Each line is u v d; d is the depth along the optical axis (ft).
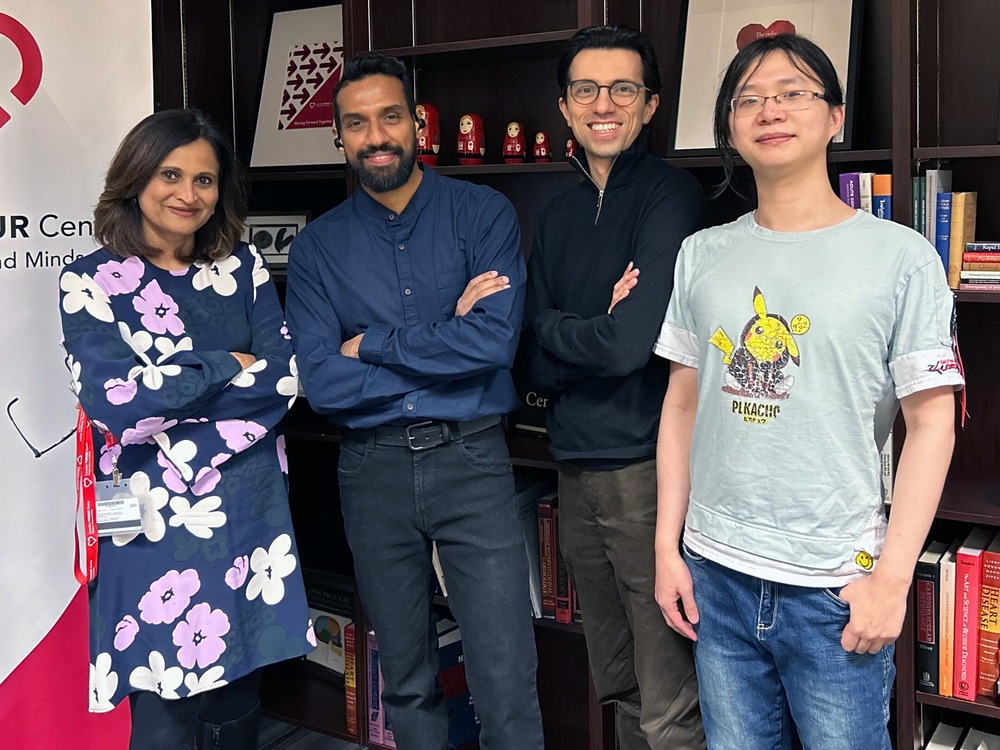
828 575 5.49
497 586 7.16
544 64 9.02
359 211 7.29
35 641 7.45
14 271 7.13
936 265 5.32
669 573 6.18
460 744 9.35
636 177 6.82
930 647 7.13
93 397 6.25
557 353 6.69
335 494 10.77
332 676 10.31
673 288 6.31
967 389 7.82
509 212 7.18
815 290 5.43
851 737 5.60
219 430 6.73
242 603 6.91
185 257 6.93
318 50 10.02
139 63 7.73
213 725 7.29
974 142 7.44
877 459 5.54
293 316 7.31
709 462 5.89
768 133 5.46
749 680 6.05
